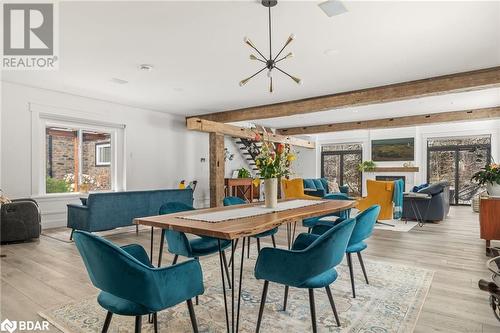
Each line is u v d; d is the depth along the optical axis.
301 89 5.88
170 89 5.88
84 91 6.06
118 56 4.17
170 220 2.22
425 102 7.09
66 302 2.57
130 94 6.30
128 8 2.95
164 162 8.23
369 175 11.33
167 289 1.52
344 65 4.54
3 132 5.45
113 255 1.40
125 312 1.51
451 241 4.79
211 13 3.04
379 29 3.38
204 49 3.93
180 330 2.13
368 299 2.62
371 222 2.59
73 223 5.04
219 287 2.91
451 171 10.12
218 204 7.96
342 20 3.17
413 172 10.44
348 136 11.88
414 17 3.11
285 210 2.72
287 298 2.60
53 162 6.49
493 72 4.65
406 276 3.18
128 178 7.41
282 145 2.96
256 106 7.45
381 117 9.06
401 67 4.63
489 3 2.85
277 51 3.98
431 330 2.12
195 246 2.60
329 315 2.34
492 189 4.12
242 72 4.86
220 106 7.48
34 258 3.84
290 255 1.79
